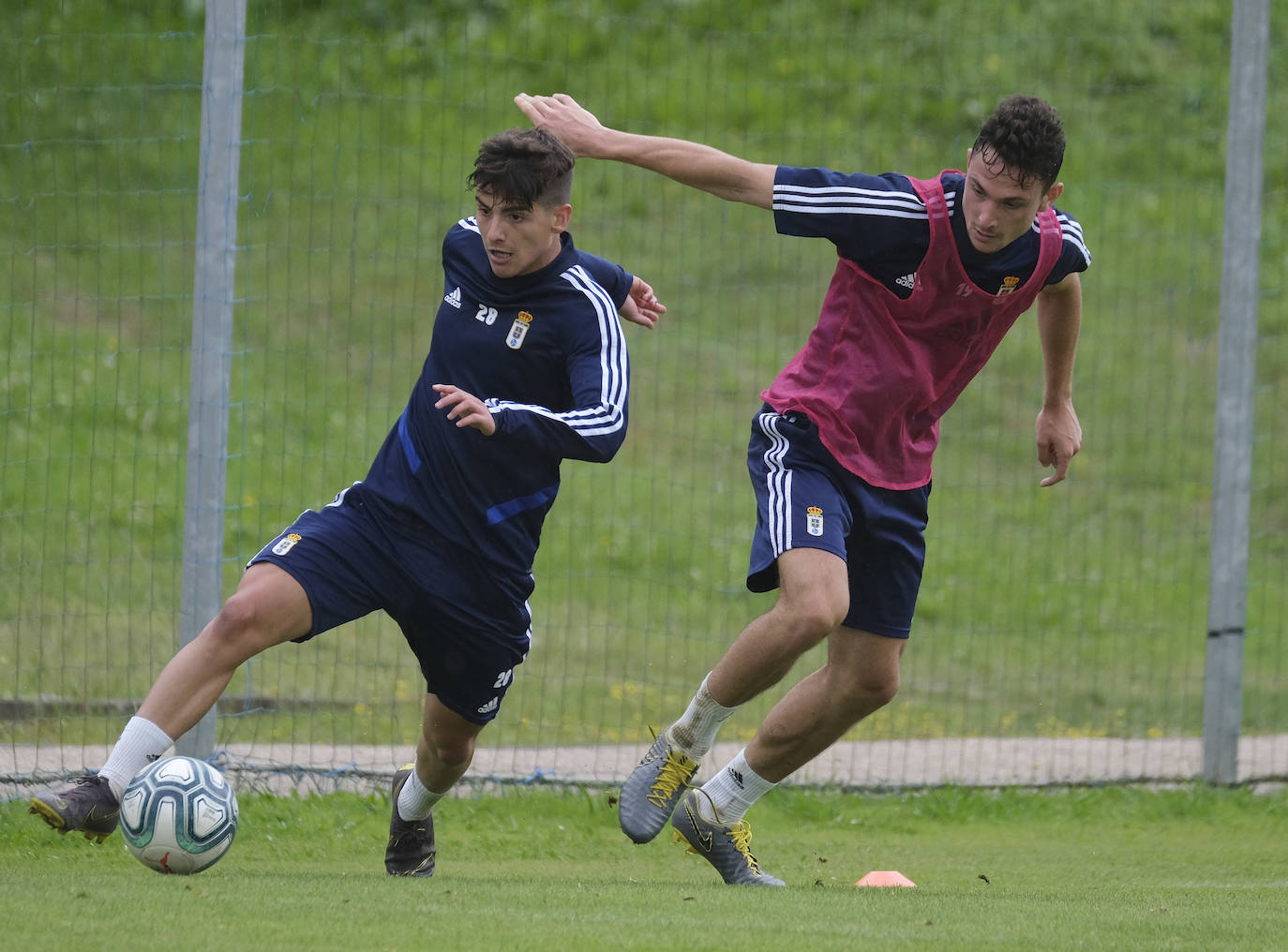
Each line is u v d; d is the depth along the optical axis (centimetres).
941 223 1595
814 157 5747
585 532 4228
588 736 2958
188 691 1483
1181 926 1265
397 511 1548
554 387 1580
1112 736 3136
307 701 2920
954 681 3600
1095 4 6200
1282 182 5625
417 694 3144
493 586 1570
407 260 5422
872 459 1672
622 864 2036
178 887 1323
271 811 2172
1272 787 2712
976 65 6134
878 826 2419
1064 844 2298
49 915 1130
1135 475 4981
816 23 6266
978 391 5262
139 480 4091
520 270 1550
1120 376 5269
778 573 1634
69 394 4450
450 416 1411
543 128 1591
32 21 5209
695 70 6000
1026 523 4609
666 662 3391
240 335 4922
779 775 1714
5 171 5200
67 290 5084
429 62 5606
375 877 1603
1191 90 5950
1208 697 2673
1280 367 5553
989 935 1190
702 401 5000
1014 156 1522
